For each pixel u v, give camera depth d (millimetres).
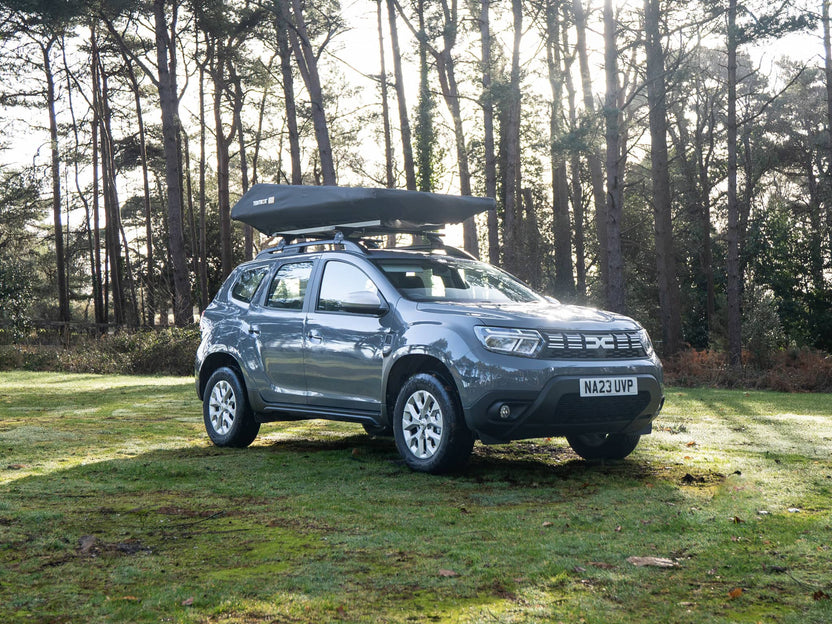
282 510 4914
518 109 26094
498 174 35312
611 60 20609
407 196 7430
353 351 6703
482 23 24344
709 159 39188
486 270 7469
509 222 25766
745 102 40656
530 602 3213
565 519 4602
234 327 7867
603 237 31344
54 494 5391
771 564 3705
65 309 41469
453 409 5949
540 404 5676
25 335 25547
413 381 6227
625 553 3893
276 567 3727
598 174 31203
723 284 36531
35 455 7039
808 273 34781
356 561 3805
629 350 6176
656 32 22469
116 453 7230
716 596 3281
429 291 6770
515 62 25016
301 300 7391
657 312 37438
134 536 4301
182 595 3314
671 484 5727
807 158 43094
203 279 43844
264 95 43438
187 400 12664
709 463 6582
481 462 6730
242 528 4465
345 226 7641
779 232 35469
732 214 22609
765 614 3068
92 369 21094
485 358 5770
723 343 28359
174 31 33281
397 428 6363
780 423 9508
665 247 27031
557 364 5754
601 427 6023
